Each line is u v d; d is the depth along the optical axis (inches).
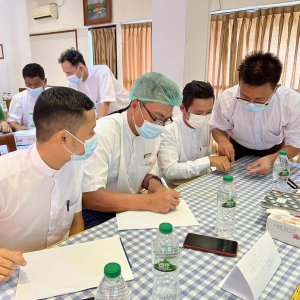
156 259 31.1
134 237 40.3
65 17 221.6
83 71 113.0
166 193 48.8
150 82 49.6
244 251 37.4
